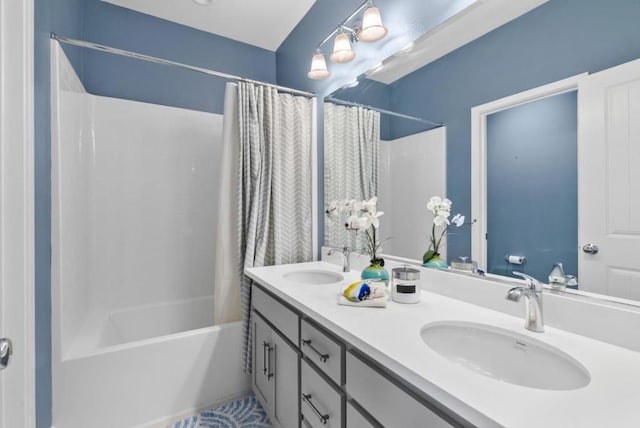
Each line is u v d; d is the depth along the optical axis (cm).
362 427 84
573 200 87
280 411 139
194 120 250
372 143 166
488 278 110
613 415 52
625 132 77
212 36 255
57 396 137
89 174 207
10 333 90
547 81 92
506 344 88
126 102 226
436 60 129
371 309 107
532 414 52
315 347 109
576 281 87
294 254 204
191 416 163
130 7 223
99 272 218
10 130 92
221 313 187
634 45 75
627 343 76
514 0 101
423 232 138
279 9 223
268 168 193
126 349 150
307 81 224
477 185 114
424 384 63
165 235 243
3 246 90
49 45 138
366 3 148
